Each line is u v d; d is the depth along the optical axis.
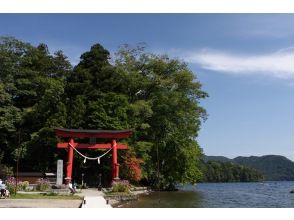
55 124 47.81
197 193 51.44
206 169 134.38
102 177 49.19
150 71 56.41
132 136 49.84
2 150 51.50
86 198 30.25
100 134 42.81
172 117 54.22
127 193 36.88
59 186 36.81
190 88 55.28
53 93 50.72
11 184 32.66
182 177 54.38
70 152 41.88
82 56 57.50
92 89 52.81
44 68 60.50
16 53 57.59
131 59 57.09
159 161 54.06
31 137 48.91
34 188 37.41
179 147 53.25
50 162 50.56
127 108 50.09
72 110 49.88
